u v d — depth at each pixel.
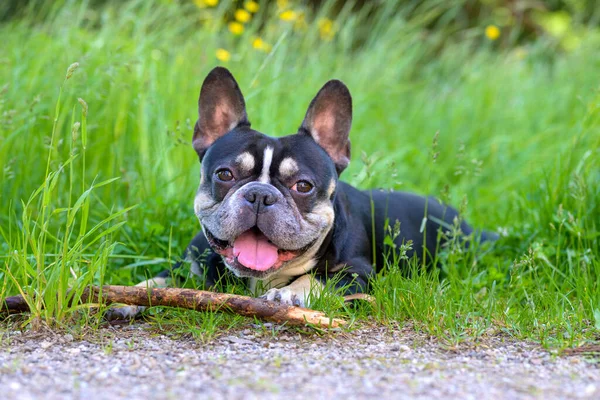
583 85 2.81
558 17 4.16
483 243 1.78
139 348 1.31
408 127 2.68
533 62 3.34
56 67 2.04
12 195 1.82
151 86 2.03
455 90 3.00
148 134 1.99
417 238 1.71
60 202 1.79
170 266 1.52
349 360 1.26
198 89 2.14
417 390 1.15
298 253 1.46
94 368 1.22
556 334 1.39
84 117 1.36
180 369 1.22
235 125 1.56
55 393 1.13
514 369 1.24
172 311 1.43
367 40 3.21
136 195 1.86
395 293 1.45
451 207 1.84
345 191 1.64
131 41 2.15
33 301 1.38
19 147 1.88
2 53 2.16
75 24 2.20
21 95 1.97
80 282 1.39
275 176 1.46
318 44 2.89
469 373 1.22
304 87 2.45
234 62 2.30
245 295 1.50
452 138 2.62
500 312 1.46
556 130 2.54
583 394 1.15
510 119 2.75
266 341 1.34
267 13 2.99
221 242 1.46
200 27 2.56
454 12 3.39
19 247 1.40
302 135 1.53
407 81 3.04
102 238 1.67
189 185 1.90
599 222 1.75
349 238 1.55
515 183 2.31
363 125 2.55
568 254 1.62
